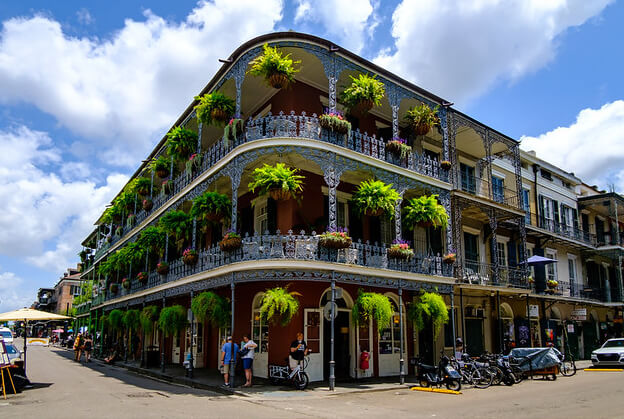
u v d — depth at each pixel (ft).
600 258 100.58
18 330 225.35
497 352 67.36
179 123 66.74
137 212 88.48
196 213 49.93
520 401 35.96
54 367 73.97
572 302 84.43
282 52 48.98
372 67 51.88
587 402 35.09
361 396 39.24
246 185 57.82
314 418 28.50
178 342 75.56
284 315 42.78
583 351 89.25
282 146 45.62
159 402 36.01
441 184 57.52
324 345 50.21
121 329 85.71
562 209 92.38
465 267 64.03
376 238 56.24
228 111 51.83
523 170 83.92
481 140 70.28
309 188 53.01
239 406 33.78
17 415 30.19
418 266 51.93
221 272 46.62
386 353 54.75
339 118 47.75
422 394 40.81
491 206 65.10
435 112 57.72
